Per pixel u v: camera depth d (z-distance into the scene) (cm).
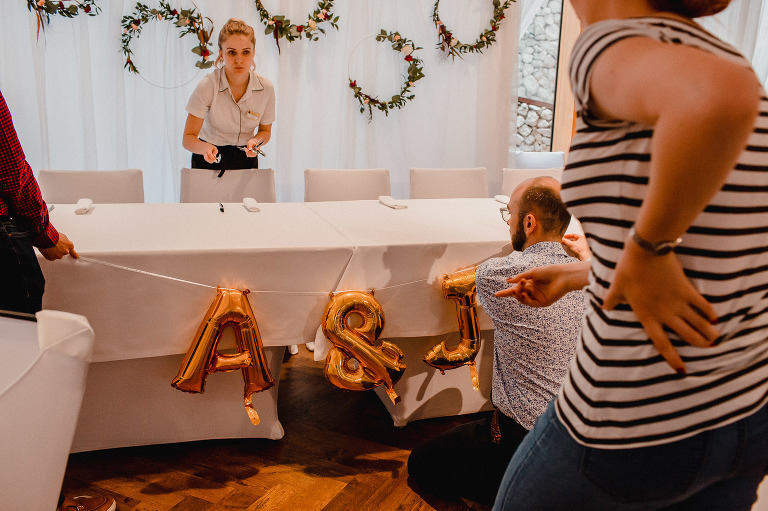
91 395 190
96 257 167
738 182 63
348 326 189
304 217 228
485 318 207
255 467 197
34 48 383
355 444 213
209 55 404
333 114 450
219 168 349
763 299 70
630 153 66
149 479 189
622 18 68
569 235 195
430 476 183
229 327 182
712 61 54
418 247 191
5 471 79
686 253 65
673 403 70
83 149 409
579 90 67
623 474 74
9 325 90
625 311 69
